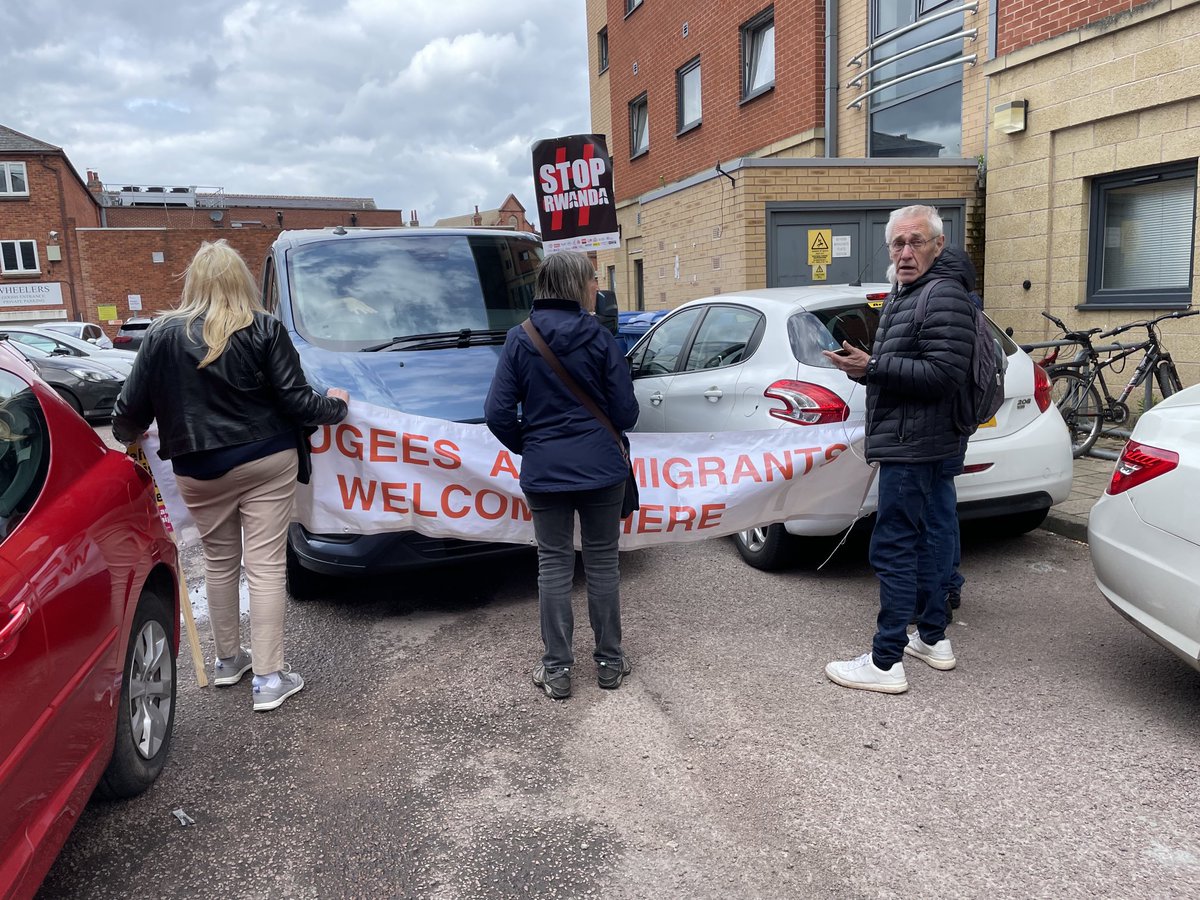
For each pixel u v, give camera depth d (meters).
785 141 12.77
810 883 2.52
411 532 4.35
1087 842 2.65
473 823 2.88
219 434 3.44
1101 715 3.39
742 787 3.00
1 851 1.96
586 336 3.45
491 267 5.98
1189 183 7.43
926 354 3.25
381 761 3.29
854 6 11.27
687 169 16.02
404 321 5.41
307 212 75.50
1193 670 3.75
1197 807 2.80
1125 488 3.33
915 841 2.68
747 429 4.84
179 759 3.35
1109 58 7.71
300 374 3.55
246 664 4.05
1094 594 4.64
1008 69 8.77
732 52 14.01
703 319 5.64
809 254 9.75
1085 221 8.24
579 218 7.35
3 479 2.44
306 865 2.70
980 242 9.71
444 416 4.41
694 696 3.67
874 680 3.63
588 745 3.32
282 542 3.71
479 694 3.78
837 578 5.03
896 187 9.63
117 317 42.69
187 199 72.62
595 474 3.49
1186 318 7.39
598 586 3.69
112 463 3.13
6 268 40.03
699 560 5.44
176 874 2.68
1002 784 2.96
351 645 4.36
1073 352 8.11
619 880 2.57
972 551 5.39
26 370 2.96
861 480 4.33
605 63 20.89
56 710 2.26
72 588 2.46
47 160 39.75
